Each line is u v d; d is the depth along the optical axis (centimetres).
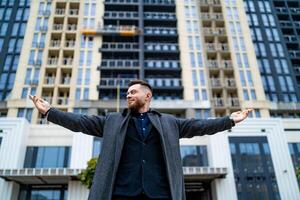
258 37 5694
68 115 274
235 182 2950
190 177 2942
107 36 5400
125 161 244
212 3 5744
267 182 2972
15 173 2639
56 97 4497
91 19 5369
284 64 5441
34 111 4275
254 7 6078
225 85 4884
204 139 3316
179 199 231
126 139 254
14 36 5166
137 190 229
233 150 3130
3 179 2784
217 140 3162
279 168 3053
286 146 3177
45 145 3206
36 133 3259
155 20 5638
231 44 5225
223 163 3042
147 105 284
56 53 4978
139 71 5050
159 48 5384
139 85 287
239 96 4722
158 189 232
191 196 3550
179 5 5722
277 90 5112
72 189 2759
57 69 4722
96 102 4509
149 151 250
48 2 5366
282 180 2986
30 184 2981
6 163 2917
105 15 5638
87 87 4672
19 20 5344
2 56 4947
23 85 4509
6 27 5278
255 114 4588
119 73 5128
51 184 2983
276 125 3294
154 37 5519
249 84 4841
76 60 4875
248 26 5431
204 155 3228
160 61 5225
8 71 4822
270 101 4891
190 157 3209
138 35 5472
